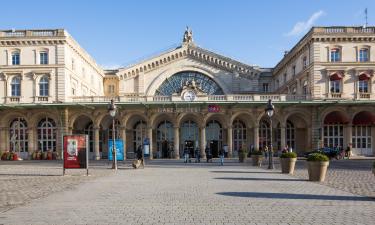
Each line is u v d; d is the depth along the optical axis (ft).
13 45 165.37
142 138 183.52
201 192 51.49
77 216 36.09
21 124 170.19
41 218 35.27
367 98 161.48
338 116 164.66
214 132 184.14
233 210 38.58
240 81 210.59
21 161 149.38
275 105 163.84
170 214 36.78
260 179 69.46
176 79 210.59
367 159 149.79
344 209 39.09
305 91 173.27
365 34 160.76
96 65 210.59
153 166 110.83
